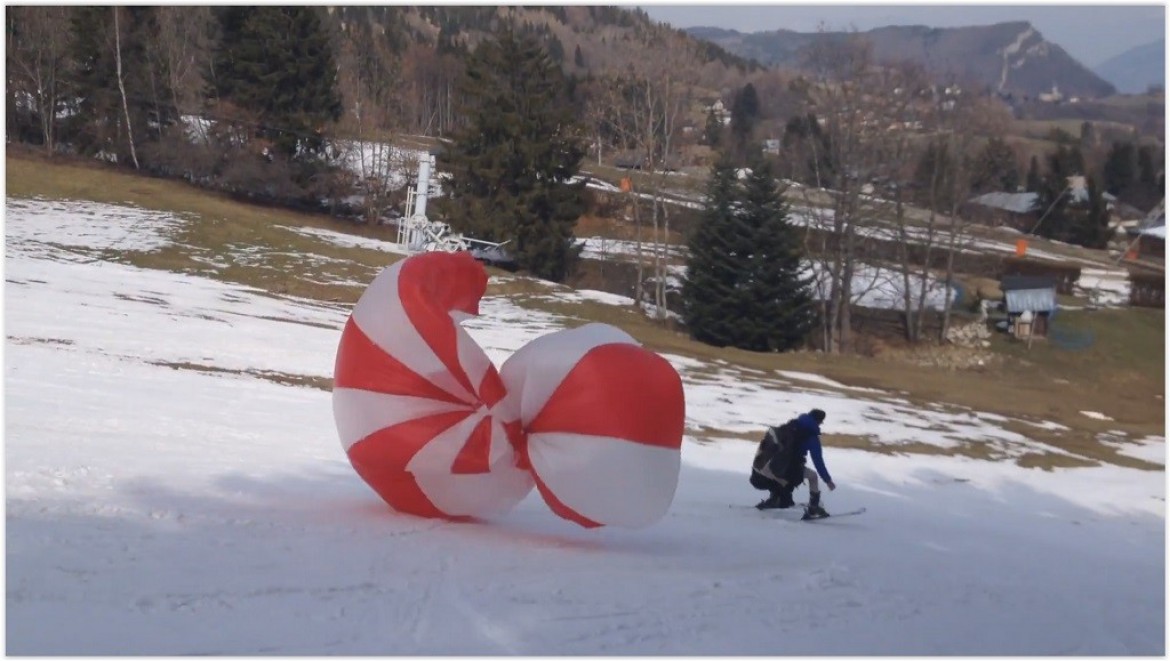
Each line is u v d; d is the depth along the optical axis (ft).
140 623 19.39
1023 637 25.31
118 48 195.93
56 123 203.10
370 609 21.70
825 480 43.06
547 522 35.35
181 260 139.44
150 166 199.52
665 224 166.81
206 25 219.61
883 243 189.16
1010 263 187.73
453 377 31.45
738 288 145.59
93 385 53.62
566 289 159.74
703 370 107.14
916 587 30.09
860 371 126.41
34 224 145.69
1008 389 128.47
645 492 30.58
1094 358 156.35
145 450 38.60
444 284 32.76
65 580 21.33
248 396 59.88
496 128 181.06
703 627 22.86
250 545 25.99
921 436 84.79
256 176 192.34
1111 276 196.75
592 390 30.55
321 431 51.60
